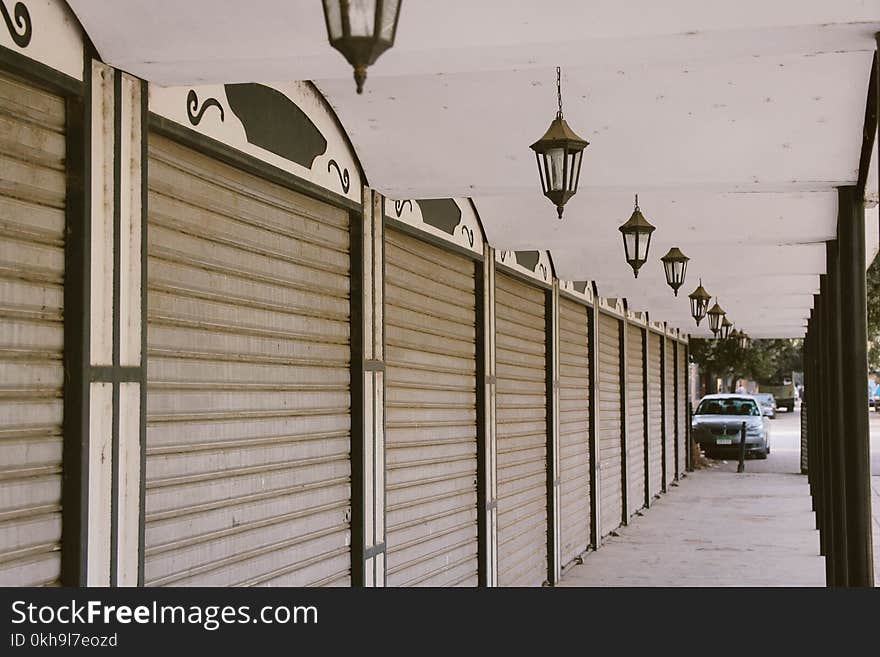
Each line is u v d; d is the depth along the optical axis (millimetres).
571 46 4391
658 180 7078
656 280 14945
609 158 6961
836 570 9766
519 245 9875
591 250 12547
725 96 6336
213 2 4164
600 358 15977
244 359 5641
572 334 14023
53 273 4117
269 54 4395
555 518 12305
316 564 6402
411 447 8039
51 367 4098
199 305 5219
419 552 8148
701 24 4215
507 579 10445
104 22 4184
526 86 6277
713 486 23438
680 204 9672
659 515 18359
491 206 9555
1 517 3855
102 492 4246
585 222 9641
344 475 6816
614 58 4547
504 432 10578
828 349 10195
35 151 4051
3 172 3898
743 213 9703
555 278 12742
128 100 4480
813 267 12750
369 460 7012
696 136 6727
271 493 5887
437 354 8641
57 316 4137
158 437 4855
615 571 12773
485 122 6594
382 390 7262
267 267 5906
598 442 15148
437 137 6750
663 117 6570
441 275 8773
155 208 4840
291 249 6188
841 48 4434
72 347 4145
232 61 4410
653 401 21516
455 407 9055
